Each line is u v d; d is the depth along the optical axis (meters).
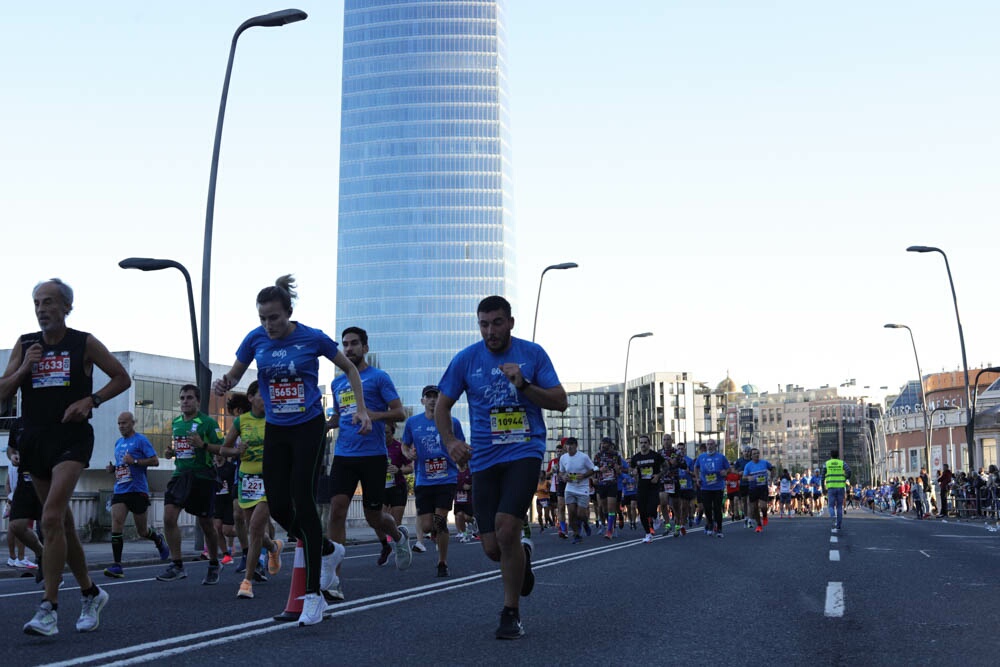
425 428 12.90
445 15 173.88
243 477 10.22
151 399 46.91
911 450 111.81
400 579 11.62
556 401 7.02
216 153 23.44
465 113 172.38
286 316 7.88
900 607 8.66
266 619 7.94
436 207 171.00
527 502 7.02
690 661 6.07
